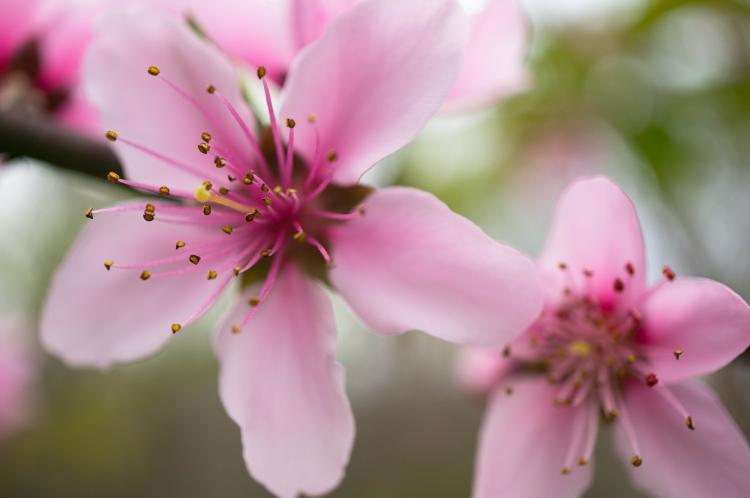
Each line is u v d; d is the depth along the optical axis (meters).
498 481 0.15
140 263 0.15
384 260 0.15
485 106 0.16
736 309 0.14
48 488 0.50
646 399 0.15
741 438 0.15
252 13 0.15
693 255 0.20
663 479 0.15
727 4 0.19
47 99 0.16
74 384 0.53
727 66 0.20
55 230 0.47
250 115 0.15
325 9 0.15
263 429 0.15
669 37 0.20
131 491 0.57
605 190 0.15
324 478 0.15
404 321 0.15
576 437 0.15
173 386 0.63
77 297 0.15
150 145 0.15
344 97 0.15
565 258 0.15
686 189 0.20
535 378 0.16
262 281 0.15
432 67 0.14
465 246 0.15
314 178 0.15
